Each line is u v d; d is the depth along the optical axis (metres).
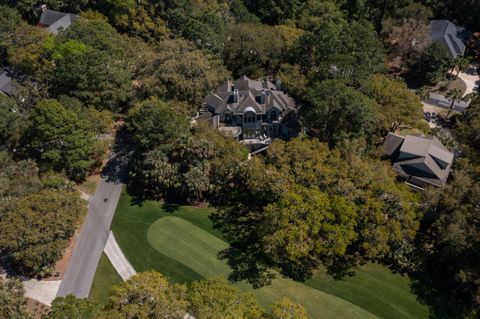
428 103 85.06
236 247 54.97
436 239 52.53
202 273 51.47
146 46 85.06
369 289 49.28
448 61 89.00
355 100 61.16
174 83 70.69
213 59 82.12
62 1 102.69
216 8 98.62
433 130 71.25
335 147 60.59
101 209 60.72
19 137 65.25
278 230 47.75
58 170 63.16
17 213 49.03
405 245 50.69
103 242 55.59
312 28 97.62
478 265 45.50
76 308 36.53
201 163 59.56
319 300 47.97
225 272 51.53
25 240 47.72
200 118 73.69
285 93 76.62
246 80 77.00
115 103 73.38
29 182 56.03
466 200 50.75
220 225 58.38
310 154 55.81
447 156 62.78
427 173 61.28
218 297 38.59
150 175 60.16
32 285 49.50
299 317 37.03
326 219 49.03
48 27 93.25
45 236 47.91
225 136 64.44
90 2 101.62
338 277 50.81
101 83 69.56
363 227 50.25
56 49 74.25
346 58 71.06
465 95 82.94
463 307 46.72
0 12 83.94
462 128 68.19
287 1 105.62
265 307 47.00
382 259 52.62
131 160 69.00
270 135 74.56
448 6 106.56
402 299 48.03
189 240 56.00
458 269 47.31
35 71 76.62
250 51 85.00
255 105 72.12
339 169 54.28
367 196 50.97
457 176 55.53
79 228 57.47
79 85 68.50
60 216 50.12
